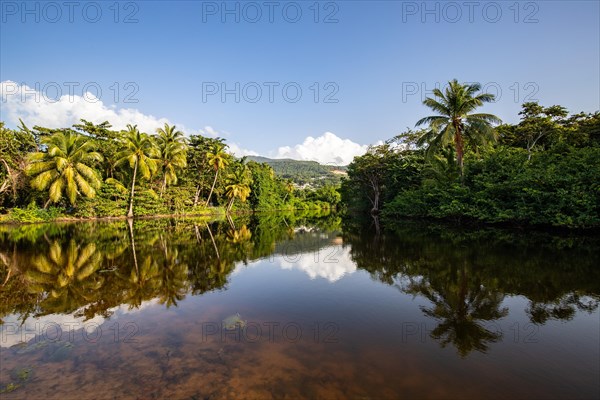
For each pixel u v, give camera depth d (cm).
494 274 816
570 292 666
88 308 637
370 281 812
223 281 841
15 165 2778
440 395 337
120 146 3425
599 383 357
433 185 2478
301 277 873
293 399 332
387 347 451
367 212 5003
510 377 370
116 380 375
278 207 6931
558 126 2464
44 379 380
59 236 1812
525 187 1650
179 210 3984
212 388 354
